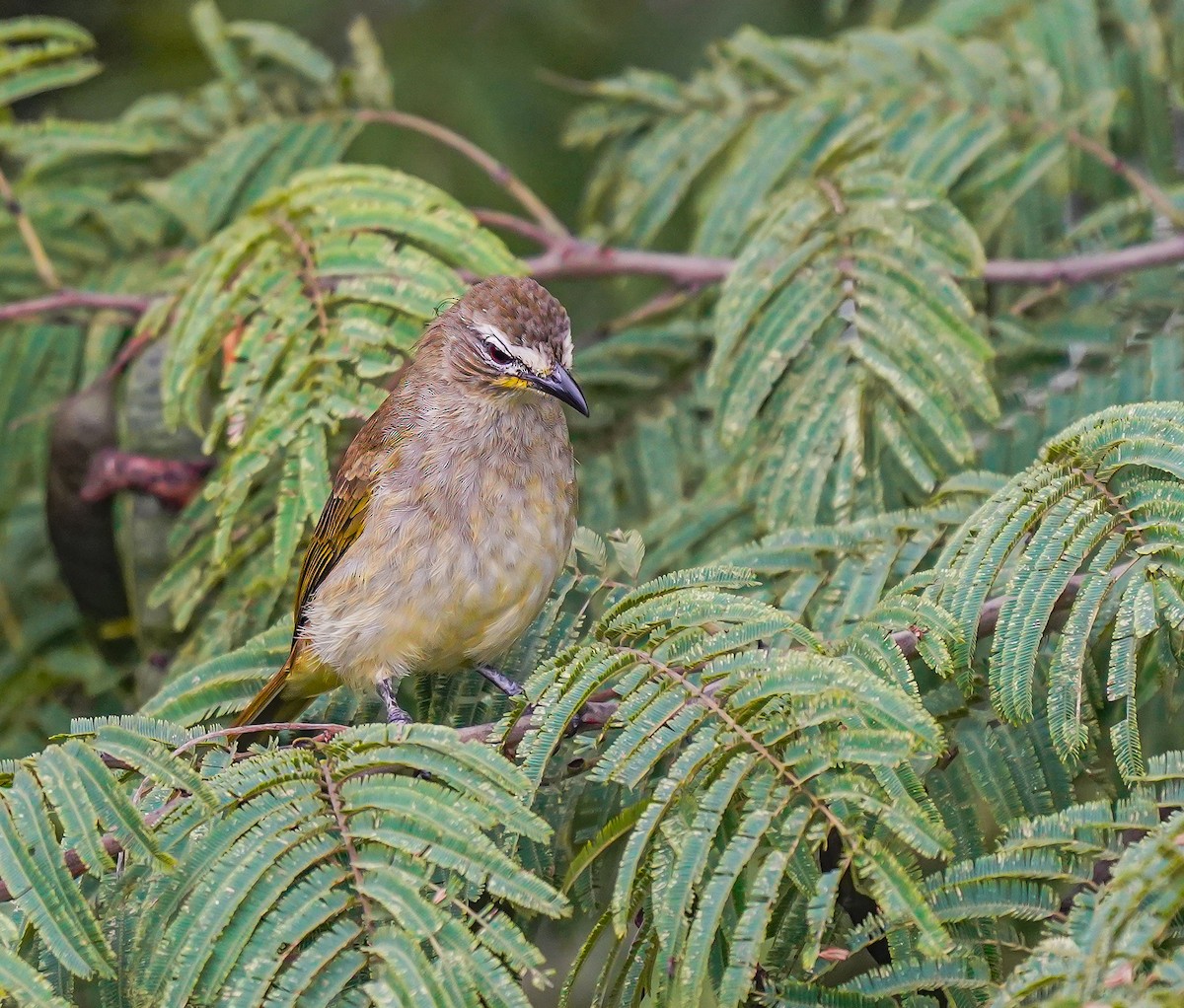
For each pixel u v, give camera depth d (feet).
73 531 40.45
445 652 33.19
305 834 22.43
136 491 39.75
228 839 22.62
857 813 21.44
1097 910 19.97
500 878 21.88
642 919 24.04
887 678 24.36
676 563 35.55
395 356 32.73
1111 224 40.63
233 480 31.73
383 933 21.18
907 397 31.86
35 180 45.73
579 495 39.73
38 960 24.18
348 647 32.89
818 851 22.30
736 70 44.86
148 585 39.96
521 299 33.71
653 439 40.16
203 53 52.26
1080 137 40.86
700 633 24.85
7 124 44.34
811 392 32.58
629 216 43.83
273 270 34.01
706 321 40.78
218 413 32.45
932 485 31.53
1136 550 24.39
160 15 52.47
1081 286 38.99
